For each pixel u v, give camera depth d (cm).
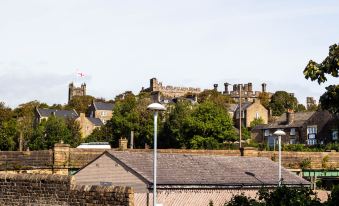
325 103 1670
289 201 1775
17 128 11319
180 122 10406
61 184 2222
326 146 8462
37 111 16012
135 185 3191
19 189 2364
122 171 3331
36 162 4316
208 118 9975
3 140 10944
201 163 3719
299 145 8800
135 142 11344
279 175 3522
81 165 4359
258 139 12662
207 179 3353
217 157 3950
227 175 3566
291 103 19288
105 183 3428
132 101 12356
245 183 3466
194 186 3206
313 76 1647
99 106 17738
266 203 1816
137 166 3319
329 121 11038
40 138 11369
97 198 2098
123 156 3438
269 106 19112
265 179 3681
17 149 11044
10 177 2403
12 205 2389
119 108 12100
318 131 11219
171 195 3111
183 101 11669
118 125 11688
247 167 3900
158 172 3278
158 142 10738
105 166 3466
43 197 2283
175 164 3541
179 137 10181
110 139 11738
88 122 16062
